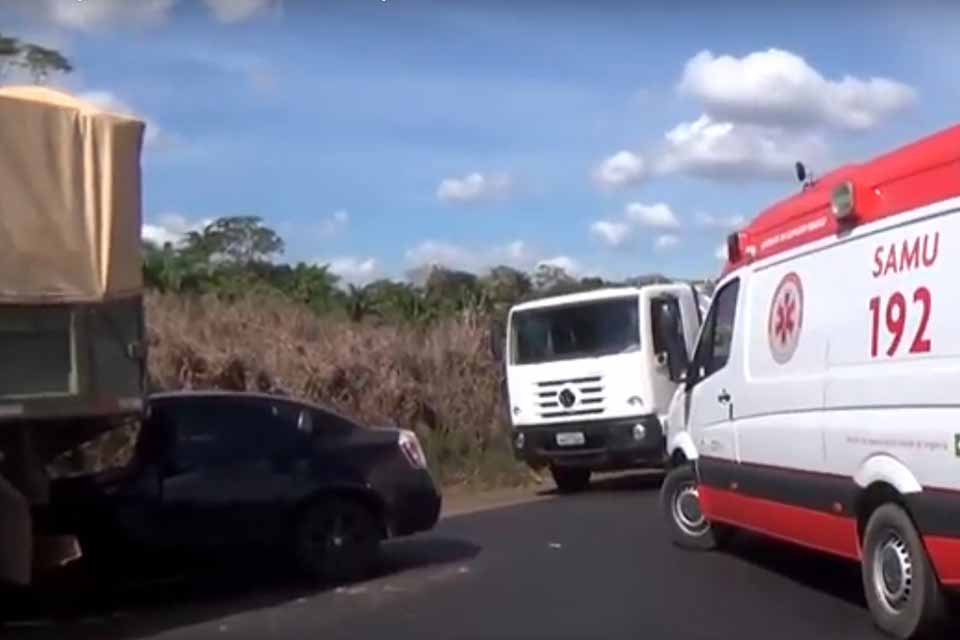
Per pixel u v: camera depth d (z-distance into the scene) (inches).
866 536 335.6
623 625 358.0
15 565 354.3
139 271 368.2
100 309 363.6
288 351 799.7
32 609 418.0
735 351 420.2
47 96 364.8
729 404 422.6
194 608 412.2
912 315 313.3
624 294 721.0
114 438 448.1
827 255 356.8
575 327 732.0
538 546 509.4
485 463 832.9
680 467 482.9
